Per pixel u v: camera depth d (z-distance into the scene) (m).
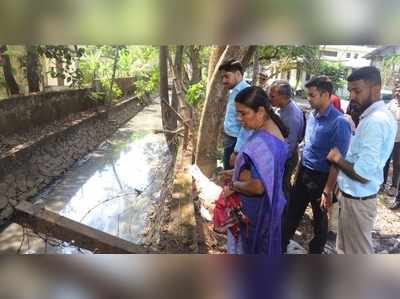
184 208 3.12
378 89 1.89
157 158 7.38
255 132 1.72
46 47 6.43
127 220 4.34
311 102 2.40
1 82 6.70
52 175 5.97
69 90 8.45
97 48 9.83
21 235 3.74
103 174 6.42
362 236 2.03
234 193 1.78
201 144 3.91
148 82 8.13
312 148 2.50
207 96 3.80
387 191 4.25
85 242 2.18
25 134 6.28
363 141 1.89
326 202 2.39
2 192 4.63
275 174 1.65
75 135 7.71
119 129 10.59
